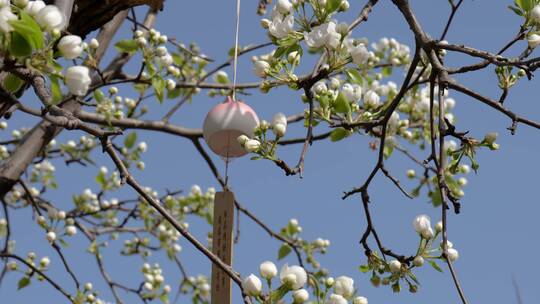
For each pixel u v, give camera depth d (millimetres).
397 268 2334
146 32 2988
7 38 2086
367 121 2438
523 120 2275
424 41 2334
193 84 3109
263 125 2312
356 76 2354
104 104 2797
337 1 2344
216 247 2264
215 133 2355
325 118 2387
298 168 2301
